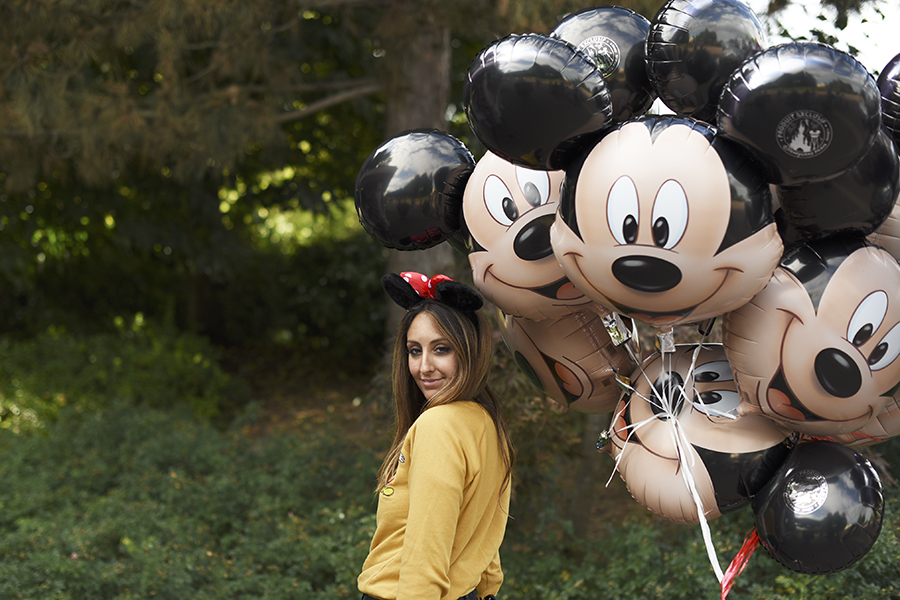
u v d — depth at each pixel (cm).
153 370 729
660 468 160
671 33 138
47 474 490
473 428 161
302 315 997
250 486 475
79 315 888
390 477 175
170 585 339
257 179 805
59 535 386
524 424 339
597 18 157
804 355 140
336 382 890
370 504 440
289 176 848
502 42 136
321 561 368
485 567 167
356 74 797
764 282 135
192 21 456
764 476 155
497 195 155
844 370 139
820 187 133
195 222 786
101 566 356
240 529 434
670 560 316
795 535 147
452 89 771
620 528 409
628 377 175
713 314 140
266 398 841
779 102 120
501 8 367
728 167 128
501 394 333
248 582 351
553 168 142
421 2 471
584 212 134
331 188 812
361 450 524
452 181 166
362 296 922
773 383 145
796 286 140
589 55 150
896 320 139
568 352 174
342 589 342
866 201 134
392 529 165
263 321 1007
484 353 169
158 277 948
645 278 132
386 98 610
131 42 457
